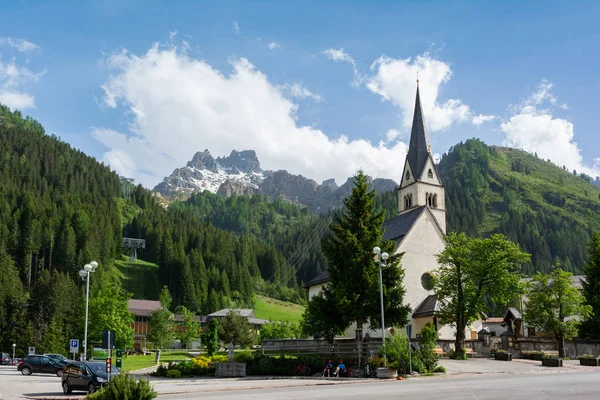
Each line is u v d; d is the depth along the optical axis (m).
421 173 81.62
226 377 44.34
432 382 33.50
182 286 193.75
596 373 39.75
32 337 99.56
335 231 52.44
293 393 28.09
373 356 44.84
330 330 51.00
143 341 148.50
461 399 23.67
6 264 138.12
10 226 177.75
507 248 59.41
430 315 62.44
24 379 46.56
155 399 27.08
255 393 28.91
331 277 51.59
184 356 91.31
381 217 52.53
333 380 38.47
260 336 115.12
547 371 43.59
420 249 68.25
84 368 33.16
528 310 67.50
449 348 59.88
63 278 116.62
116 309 92.50
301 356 48.12
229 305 181.62
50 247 178.12
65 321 105.00
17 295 109.81
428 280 67.81
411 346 44.03
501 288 58.34
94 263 45.94
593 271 77.19
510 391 26.48
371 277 49.03
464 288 59.41
